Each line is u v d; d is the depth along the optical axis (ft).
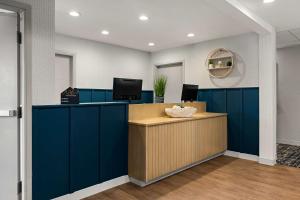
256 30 12.08
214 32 14.16
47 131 7.37
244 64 14.32
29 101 6.98
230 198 8.54
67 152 7.93
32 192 7.02
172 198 8.51
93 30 14.06
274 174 11.16
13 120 6.99
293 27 12.86
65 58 15.80
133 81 11.07
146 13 11.08
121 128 9.73
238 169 11.92
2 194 6.97
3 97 6.93
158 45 17.98
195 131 12.07
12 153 7.01
